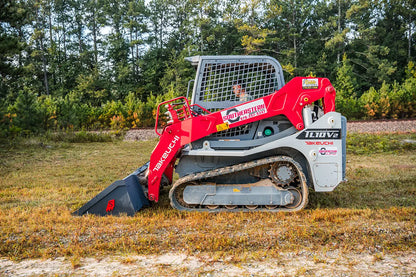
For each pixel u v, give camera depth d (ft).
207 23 149.89
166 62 147.84
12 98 90.48
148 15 173.78
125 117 65.87
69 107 58.90
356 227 13.47
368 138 38.45
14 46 49.21
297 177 16.34
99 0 171.22
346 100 73.26
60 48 179.52
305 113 15.88
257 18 146.20
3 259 11.46
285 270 10.39
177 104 17.30
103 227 14.15
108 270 10.52
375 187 20.56
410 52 155.74
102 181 23.47
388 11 158.92
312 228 13.52
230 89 16.87
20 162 30.19
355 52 139.44
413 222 14.01
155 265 10.80
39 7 167.63
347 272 10.25
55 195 19.70
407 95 69.36
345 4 149.89
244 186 16.03
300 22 150.71
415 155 31.19
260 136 16.55
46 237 13.01
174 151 16.40
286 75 137.90
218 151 16.02
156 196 16.72
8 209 16.90
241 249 11.82
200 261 11.05
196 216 15.29
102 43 166.91
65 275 10.24
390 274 10.10
